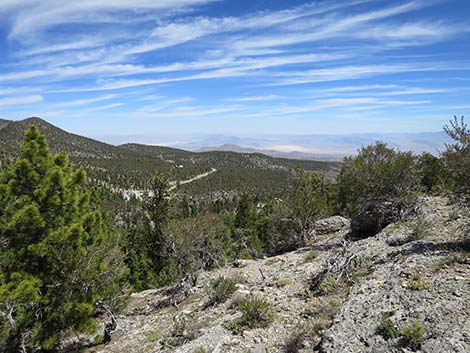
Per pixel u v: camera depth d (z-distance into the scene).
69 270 12.16
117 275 15.00
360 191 18.09
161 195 22.23
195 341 9.11
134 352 10.98
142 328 13.71
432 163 20.91
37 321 11.90
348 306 8.44
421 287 8.02
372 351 6.42
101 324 15.80
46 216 12.30
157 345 10.88
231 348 8.16
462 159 10.01
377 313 7.60
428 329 6.50
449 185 11.27
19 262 11.86
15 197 12.22
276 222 24.48
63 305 11.91
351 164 18.55
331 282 10.75
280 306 10.35
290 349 7.61
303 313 9.44
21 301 11.10
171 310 15.34
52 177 12.26
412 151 18.02
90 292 12.98
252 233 34.16
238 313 10.66
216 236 21.17
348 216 25.27
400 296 7.97
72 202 12.91
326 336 7.32
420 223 13.18
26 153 12.27
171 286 19.61
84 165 137.75
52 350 13.00
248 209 37.41
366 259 11.99
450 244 10.51
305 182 25.42
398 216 16.84
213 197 123.62
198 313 12.93
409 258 10.16
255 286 14.36
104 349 12.37
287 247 23.86
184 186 129.38
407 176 17.34
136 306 18.03
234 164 196.38
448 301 7.17
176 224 19.53
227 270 19.22
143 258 26.25
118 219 66.94
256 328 9.12
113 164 156.00
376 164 17.69
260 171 173.62
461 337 5.95
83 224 13.07
